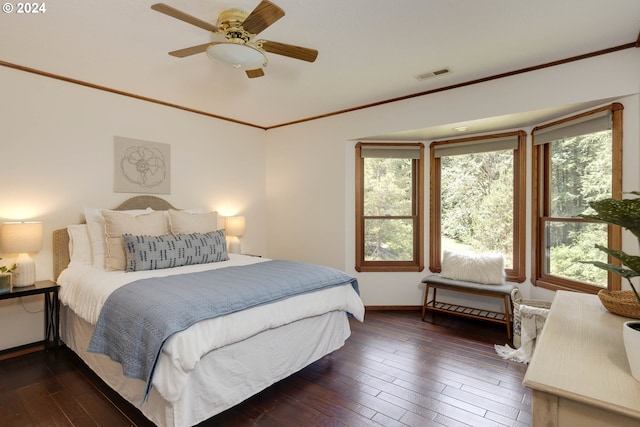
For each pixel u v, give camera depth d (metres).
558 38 2.38
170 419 1.67
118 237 2.81
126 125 3.48
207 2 1.94
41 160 2.95
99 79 3.10
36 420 1.95
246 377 2.03
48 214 2.99
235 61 2.17
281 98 3.64
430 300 4.10
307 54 2.15
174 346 1.64
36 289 2.66
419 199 4.18
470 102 3.22
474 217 3.92
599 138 2.83
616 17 2.11
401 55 2.63
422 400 2.17
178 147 3.92
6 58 2.66
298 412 2.04
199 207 4.13
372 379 2.44
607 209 1.00
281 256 4.75
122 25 2.18
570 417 0.88
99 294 2.23
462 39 2.39
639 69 2.47
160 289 2.07
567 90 2.74
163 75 3.01
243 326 1.96
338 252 4.22
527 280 3.55
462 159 3.99
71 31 2.25
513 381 2.41
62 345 3.00
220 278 2.37
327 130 4.28
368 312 4.07
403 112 3.65
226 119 4.41
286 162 4.70
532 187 3.47
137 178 3.56
